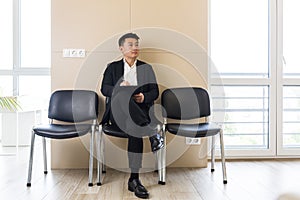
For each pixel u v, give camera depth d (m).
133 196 2.15
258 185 2.40
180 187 2.36
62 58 2.92
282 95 3.41
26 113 4.16
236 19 3.47
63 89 2.92
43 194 2.18
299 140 3.51
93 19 2.94
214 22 3.46
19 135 4.15
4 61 4.28
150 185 2.42
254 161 3.26
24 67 4.27
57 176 2.67
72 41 2.93
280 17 3.41
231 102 3.41
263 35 3.48
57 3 2.91
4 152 3.72
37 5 4.28
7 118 4.14
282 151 3.40
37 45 4.29
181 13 2.98
